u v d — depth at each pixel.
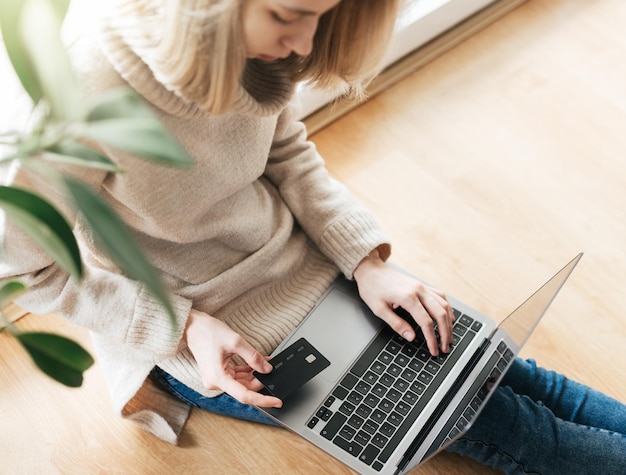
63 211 0.95
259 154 1.12
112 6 0.84
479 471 1.35
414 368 1.21
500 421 1.21
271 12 0.79
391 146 1.74
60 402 1.41
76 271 0.47
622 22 1.96
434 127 1.77
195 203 1.08
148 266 0.45
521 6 1.99
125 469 1.35
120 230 0.45
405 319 1.25
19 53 0.47
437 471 1.34
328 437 1.15
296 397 1.18
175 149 0.44
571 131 1.77
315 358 1.21
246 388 1.13
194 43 0.78
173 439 1.34
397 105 1.81
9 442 1.37
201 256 1.19
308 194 1.30
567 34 1.94
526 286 1.55
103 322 1.12
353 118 1.79
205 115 0.98
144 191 1.01
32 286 1.07
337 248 1.28
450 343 1.24
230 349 1.14
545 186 1.69
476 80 1.85
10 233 0.95
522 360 1.34
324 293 1.29
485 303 1.54
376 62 1.02
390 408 1.18
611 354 1.47
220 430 1.38
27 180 0.89
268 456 1.36
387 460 1.14
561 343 1.48
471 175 1.70
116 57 0.87
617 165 1.72
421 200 1.67
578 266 1.57
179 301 1.15
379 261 1.30
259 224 1.21
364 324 1.26
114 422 1.39
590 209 1.65
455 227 1.63
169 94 0.91
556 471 1.23
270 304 1.26
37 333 0.51
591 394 1.31
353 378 1.20
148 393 1.34
